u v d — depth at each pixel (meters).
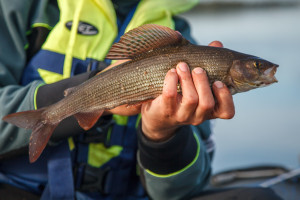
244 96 5.75
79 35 2.28
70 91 1.82
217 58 1.62
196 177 2.12
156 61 1.64
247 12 16.81
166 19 2.52
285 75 6.32
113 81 1.70
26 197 2.12
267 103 5.37
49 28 2.33
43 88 2.02
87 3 2.40
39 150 1.79
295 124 4.70
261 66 1.64
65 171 2.07
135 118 2.28
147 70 1.64
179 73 1.54
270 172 3.20
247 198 2.10
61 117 1.82
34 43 2.29
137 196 2.35
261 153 4.05
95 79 1.76
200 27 11.59
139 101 1.68
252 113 5.10
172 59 1.62
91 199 2.14
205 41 8.83
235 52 1.67
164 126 1.75
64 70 2.21
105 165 2.21
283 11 16.94
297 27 10.93
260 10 17.75
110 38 2.36
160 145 1.88
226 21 13.26
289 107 5.21
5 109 1.97
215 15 15.60
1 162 2.15
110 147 2.22
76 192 2.14
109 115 2.06
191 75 1.57
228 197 2.15
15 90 2.08
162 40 1.64
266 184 2.95
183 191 2.16
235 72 1.62
